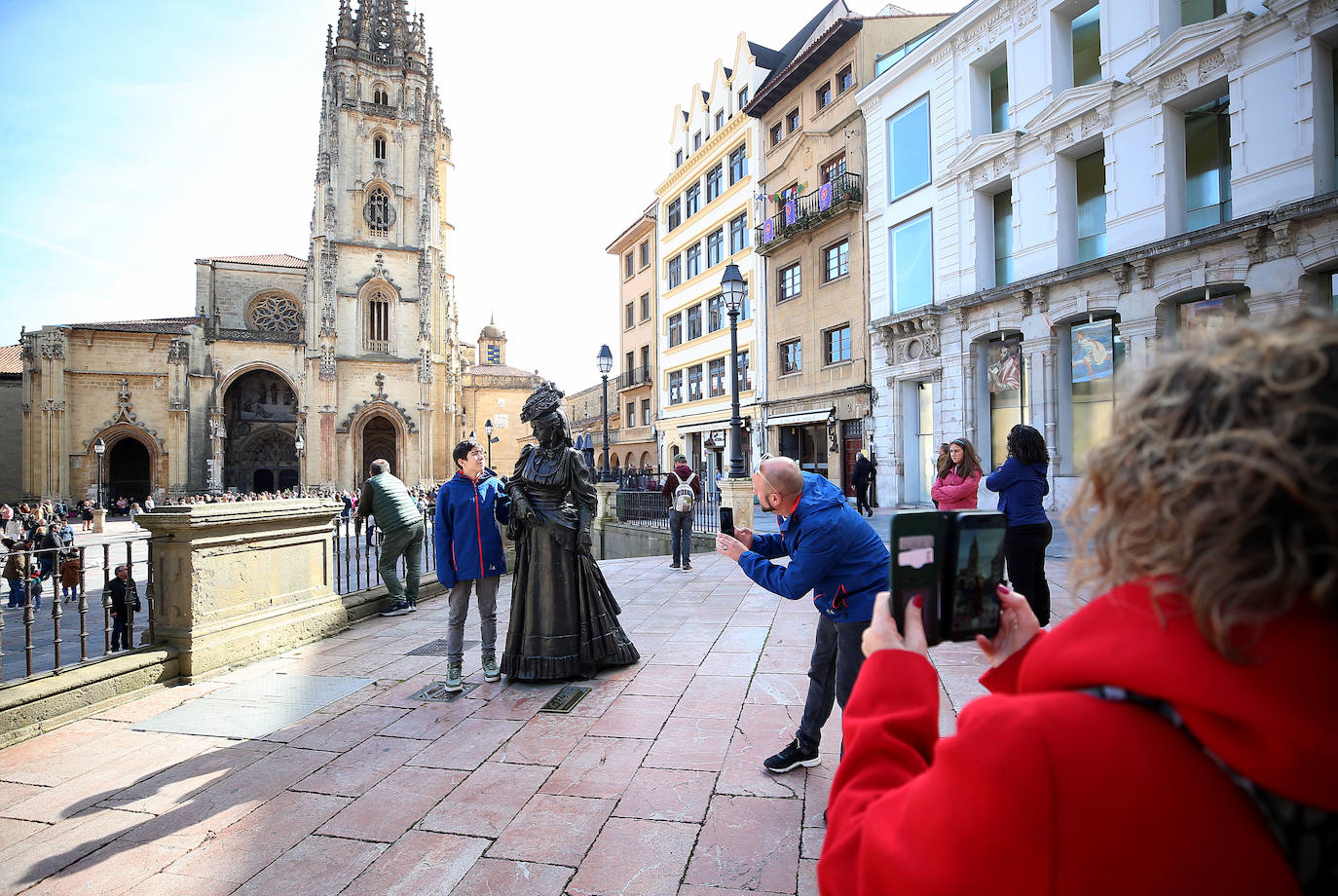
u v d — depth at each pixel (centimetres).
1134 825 57
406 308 4897
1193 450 57
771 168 2600
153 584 543
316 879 267
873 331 2045
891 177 2002
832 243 2269
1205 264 1220
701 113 3159
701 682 497
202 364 4656
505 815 312
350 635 690
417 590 842
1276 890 54
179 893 260
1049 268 1529
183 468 4544
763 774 344
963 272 1758
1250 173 1168
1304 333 56
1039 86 1548
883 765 89
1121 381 75
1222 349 64
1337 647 51
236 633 569
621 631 546
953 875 64
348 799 332
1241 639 52
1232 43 1184
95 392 4519
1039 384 1536
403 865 275
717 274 2988
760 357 2670
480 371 6850
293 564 657
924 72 1866
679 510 1116
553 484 518
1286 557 48
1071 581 76
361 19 5000
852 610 302
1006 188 1694
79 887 265
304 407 4612
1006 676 110
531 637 514
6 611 1192
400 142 4962
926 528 104
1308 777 49
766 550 347
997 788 62
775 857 272
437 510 498
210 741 408
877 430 2059
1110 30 1391
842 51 2222
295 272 5222
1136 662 59
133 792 343
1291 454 47
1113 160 1386
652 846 283
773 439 2620
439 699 479
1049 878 59
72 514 4347
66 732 423
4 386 4922
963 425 1745
